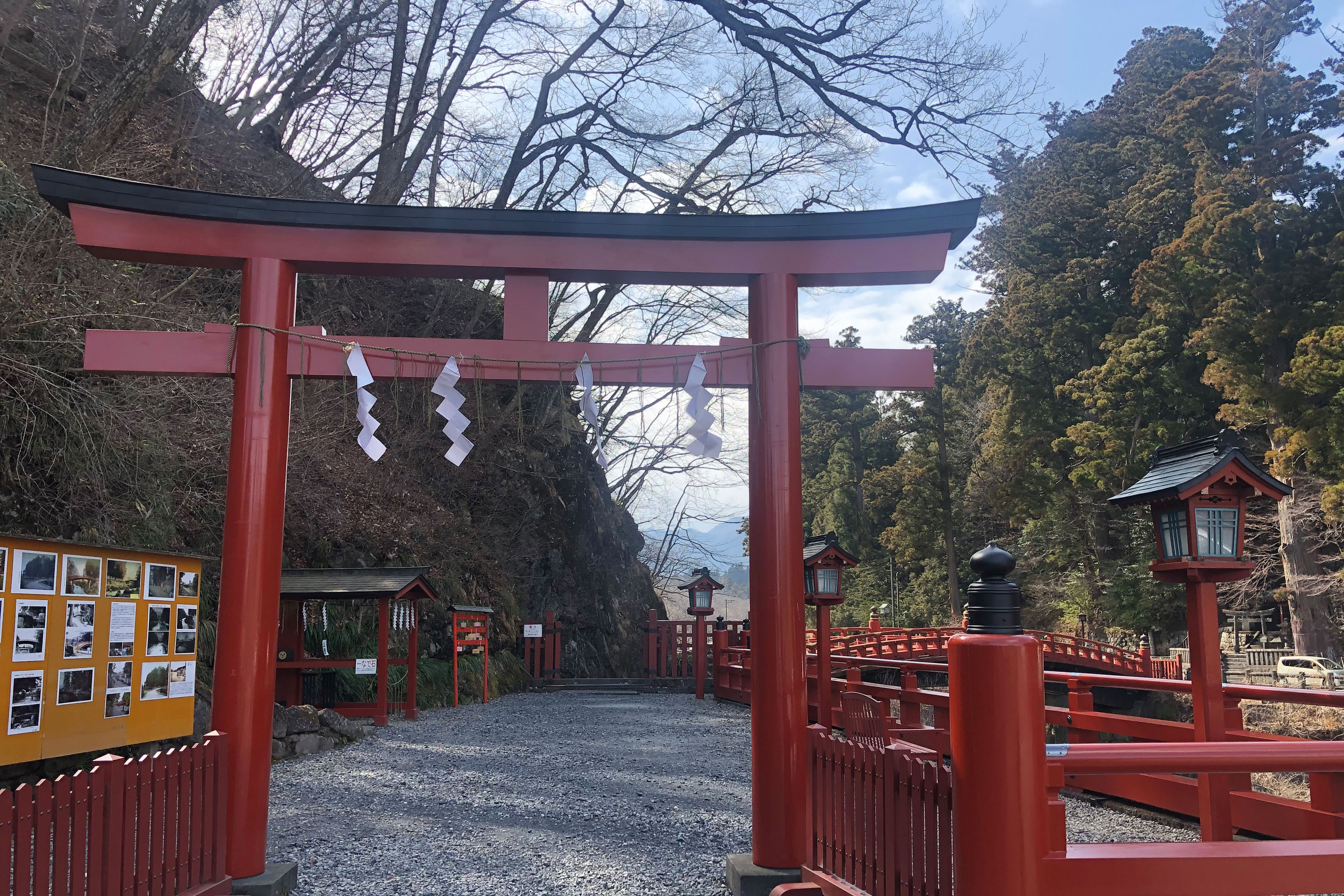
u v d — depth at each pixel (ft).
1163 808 20.63
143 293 32.86
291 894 14.80
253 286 15.40
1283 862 8.86
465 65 56.18
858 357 15.85
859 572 153.07
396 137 54.60
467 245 15.80
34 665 17.79
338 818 20.74
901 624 140.97
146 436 29.91
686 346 15.90
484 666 52.31
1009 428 112.98
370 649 44.47
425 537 57.21
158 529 30.50
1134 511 106.01
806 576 38.19
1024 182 118.01
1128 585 100.48
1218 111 98.68
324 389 48.11
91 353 15.14
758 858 14.66
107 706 19.83
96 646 19.56
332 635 42.55
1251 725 72.79
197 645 31.78
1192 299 93.97
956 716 9.15
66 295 26.58
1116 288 118.62
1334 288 81.15
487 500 69.10
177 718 22.41
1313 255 84.17
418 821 20.44
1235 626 98.78
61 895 10.28
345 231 15.70
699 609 59.16
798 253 16.01
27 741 17.52
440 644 52.90
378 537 51.47
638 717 45.21
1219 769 9.05
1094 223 114.52
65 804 10.42
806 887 13.20
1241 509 16.24
